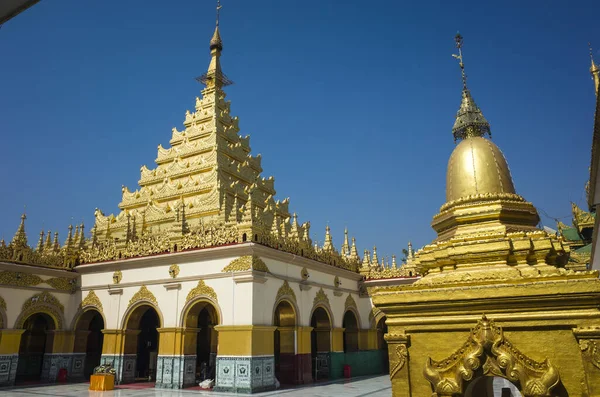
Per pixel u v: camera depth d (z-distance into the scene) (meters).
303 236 32.31
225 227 28.48
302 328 29.66
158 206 38.81
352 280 37.78
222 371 25.53
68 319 31.52
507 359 4.45
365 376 34.41
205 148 40.94
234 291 26.19
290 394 24.47
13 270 28.38
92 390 26.28
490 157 5.84
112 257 31.02
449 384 4.65
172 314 27.91
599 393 4.11
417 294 5.01
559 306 4.46
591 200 14.24
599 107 10.02
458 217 5.60
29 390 26.36
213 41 48.06
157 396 23.81
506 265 5.07
